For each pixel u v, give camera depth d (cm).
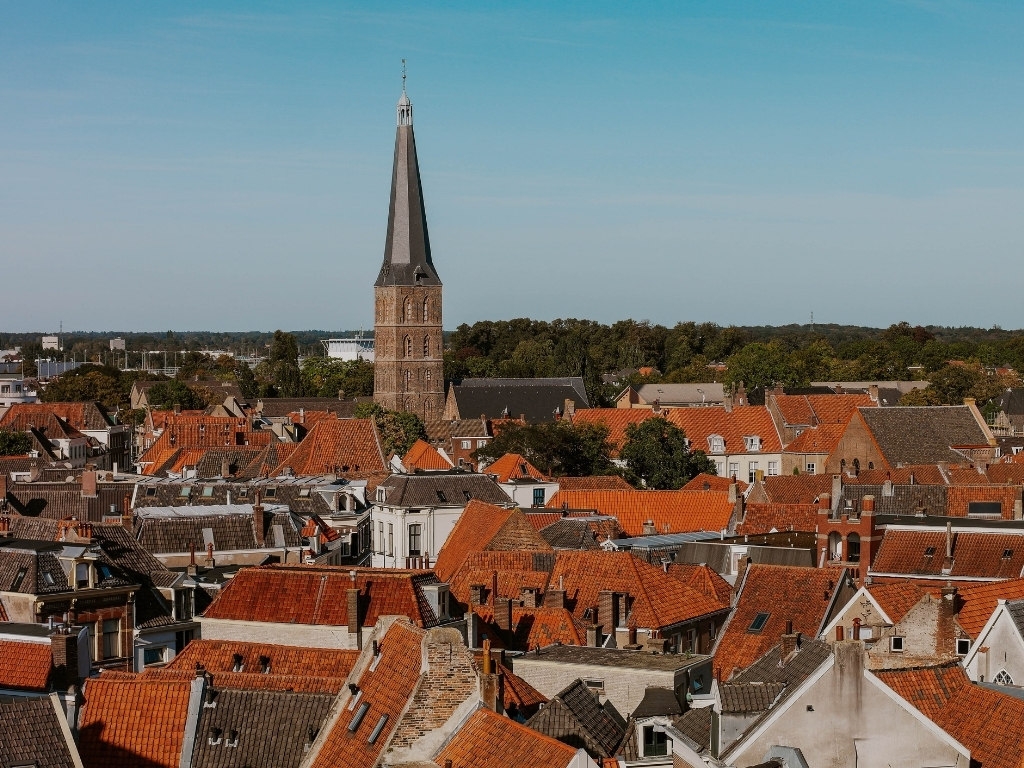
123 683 7512
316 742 6406
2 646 8369
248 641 10012
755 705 5759
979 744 5709
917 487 14038
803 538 13825
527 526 13400
